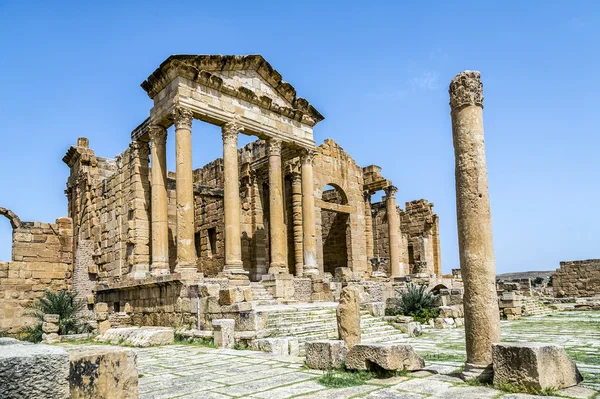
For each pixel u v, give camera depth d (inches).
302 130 1288.1
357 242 1713.8
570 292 2033.7
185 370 539.2
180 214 999.0
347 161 1728.6
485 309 428.8
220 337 722.8
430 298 1107.9
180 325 898.1
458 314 1056.8
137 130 1189.1
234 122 1113.4
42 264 1422.2
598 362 533.3
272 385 440.8
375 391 400.8
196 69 1045.2
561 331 885.2
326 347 509.4
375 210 2038.6
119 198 1242.6
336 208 1651.1
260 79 1205.1
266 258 1423.5
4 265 1362.0
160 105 1084.5
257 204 1434.5
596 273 1988.2
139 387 452.1
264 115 1192.8
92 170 1423.5
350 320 586.9
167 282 955.3
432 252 2079.2
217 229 1517.0
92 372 278.2
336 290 1188.5
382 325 880.3
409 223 2128.4
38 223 1437.0
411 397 376.5
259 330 737.6
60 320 1013.2
